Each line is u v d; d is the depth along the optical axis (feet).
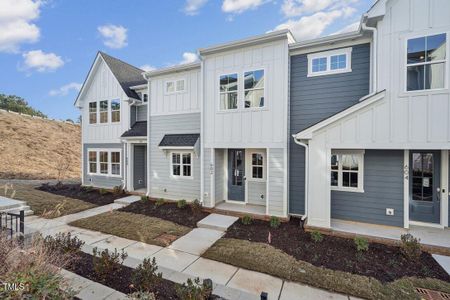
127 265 13.57
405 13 17.84
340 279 12.49
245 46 24.54
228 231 20.31
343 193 21.76
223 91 26.05
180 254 15.90
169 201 29.99
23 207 25.58
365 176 20.97
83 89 40.88
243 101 24.95
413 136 17.47
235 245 17.06
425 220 19.89
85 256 14.75
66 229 20.62
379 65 18.49
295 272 13.29
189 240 18.44
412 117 17.51
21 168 54.08
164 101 32.30
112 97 38.58
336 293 11.51
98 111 39.99
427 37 17.33
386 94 18.11
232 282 12.44
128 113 37.14
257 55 24.21
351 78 21.88
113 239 18.45
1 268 9.09
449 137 16.62
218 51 25.72
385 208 20.24
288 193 23.63
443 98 16.81
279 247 16.83
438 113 16.93
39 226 21.39
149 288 10.66
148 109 33.19
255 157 27.96
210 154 26.86
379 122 18.25
